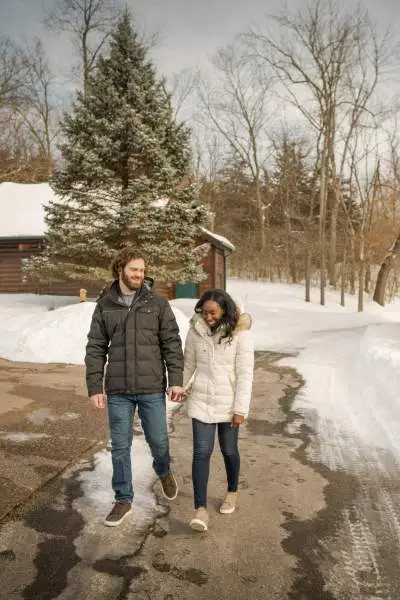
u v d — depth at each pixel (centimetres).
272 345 1376
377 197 3269
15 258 2445
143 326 350
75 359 956
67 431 531
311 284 3622
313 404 706
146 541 320
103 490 392
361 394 748
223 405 353
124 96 1648
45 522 339
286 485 421
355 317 2277
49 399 662
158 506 371
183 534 331
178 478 429
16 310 1839
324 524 350
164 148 1700
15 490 385
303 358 1111
